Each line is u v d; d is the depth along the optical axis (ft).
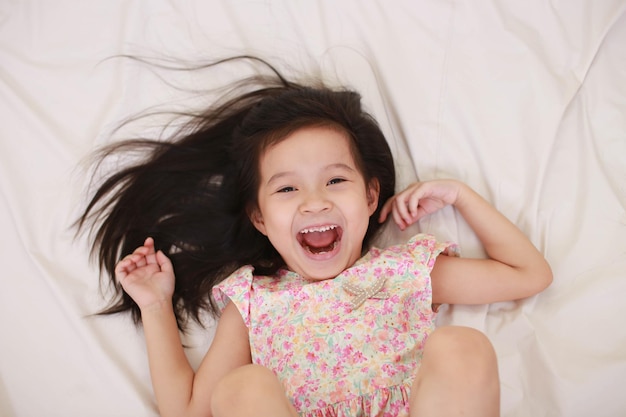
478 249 4.10
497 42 4.23
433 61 4.25
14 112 4.19
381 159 4.08
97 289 4.01
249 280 3.85
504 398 3.69
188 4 4.35
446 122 4.20
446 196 3.98
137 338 3.94
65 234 4.06
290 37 4.34
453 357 2.81
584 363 3.67
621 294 3.79
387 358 3.52
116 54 4.29
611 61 4.19
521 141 4.13
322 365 3.53
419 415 2.81
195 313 4.06
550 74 4.16
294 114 3.88
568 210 4.03
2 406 3.76
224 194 4.22
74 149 4.16
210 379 3.70
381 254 3.89
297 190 3.71
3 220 4.04
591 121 4.15
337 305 3.68
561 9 4.21
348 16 4.33
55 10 4.33
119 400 3.76
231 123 4.20
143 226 4.14
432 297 3.90
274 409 2.72
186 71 4.28
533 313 3.91
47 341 3.86
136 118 4.23
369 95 4.31
